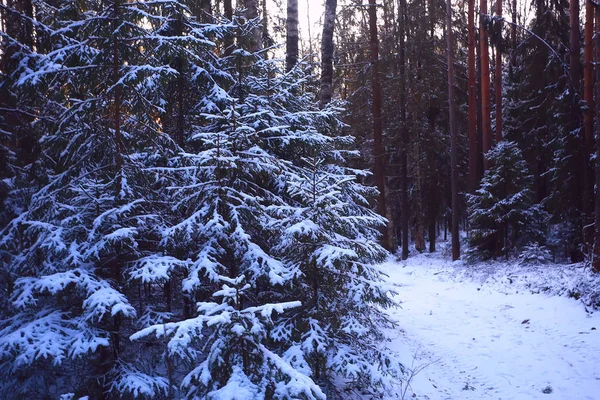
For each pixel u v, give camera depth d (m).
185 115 7.30
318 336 5.19
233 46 7.82
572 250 13.15
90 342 4.35
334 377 6.50
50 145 5.80
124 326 5.55
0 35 5.62
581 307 9.53
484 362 7.57
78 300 5.12
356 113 20.67
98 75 5.59
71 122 5.70
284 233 5.51
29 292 4.48
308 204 5.72
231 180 5.91
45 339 4.27
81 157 5.69
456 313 10.67
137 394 4.43
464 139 22.08
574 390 6.32
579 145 12.92
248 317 4.04
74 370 5.19
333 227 5.79
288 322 5.66
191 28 6.46
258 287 6.72
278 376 3.97
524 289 11.55
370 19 18.17
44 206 5.42
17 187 6.11
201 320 4.09
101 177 5.86
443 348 8.35
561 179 13.36
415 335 9.14
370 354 5.65
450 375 7.14
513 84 18.88
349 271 5.86
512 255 14.63
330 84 12.10
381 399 6.20
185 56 5.78
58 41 6.10
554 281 11.20
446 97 20.69
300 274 5.31
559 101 13.70
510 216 14.40
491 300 11.39
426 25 20.19
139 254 5.39
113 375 4.91
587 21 12.78
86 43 5.38
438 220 23.91
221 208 5.60
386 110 22.36
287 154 7.77
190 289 4.84
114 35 5.29
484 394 6.43
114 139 5.69
